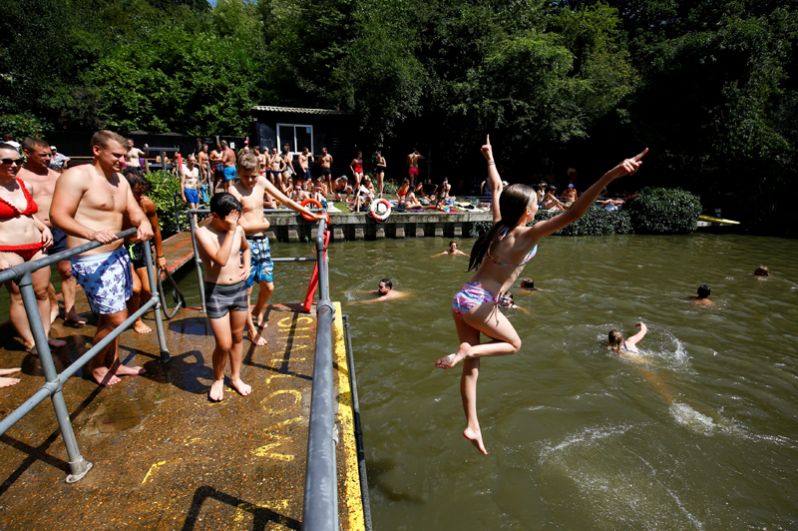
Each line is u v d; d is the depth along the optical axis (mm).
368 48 21047
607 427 5180
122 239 3523
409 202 18438
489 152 3596
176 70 24281
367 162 22688
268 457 2805
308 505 1039
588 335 7781
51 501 2426
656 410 5559
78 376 3723
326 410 1397
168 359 4023
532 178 26094
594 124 24500
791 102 20266
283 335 4633
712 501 4152
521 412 5410
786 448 4926
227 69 25141
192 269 11344
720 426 5266
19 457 2754
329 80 23328
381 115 21766
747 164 20578
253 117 20766
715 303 9742
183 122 23938
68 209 3055
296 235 15891
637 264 13375
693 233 19375
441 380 6121
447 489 4219
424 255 13961
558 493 4191
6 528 2248
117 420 3141
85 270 3322
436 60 23172
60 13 22469
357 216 16172
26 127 19469
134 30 28656
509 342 2889
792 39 21344
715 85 20891
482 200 21562
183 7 38438
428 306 9000
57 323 4875
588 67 24625
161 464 2721
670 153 21953
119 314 3514
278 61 25266
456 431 5047
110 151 3260
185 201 13461
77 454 2607
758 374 6535
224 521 2328
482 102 22141
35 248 3834
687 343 7582
